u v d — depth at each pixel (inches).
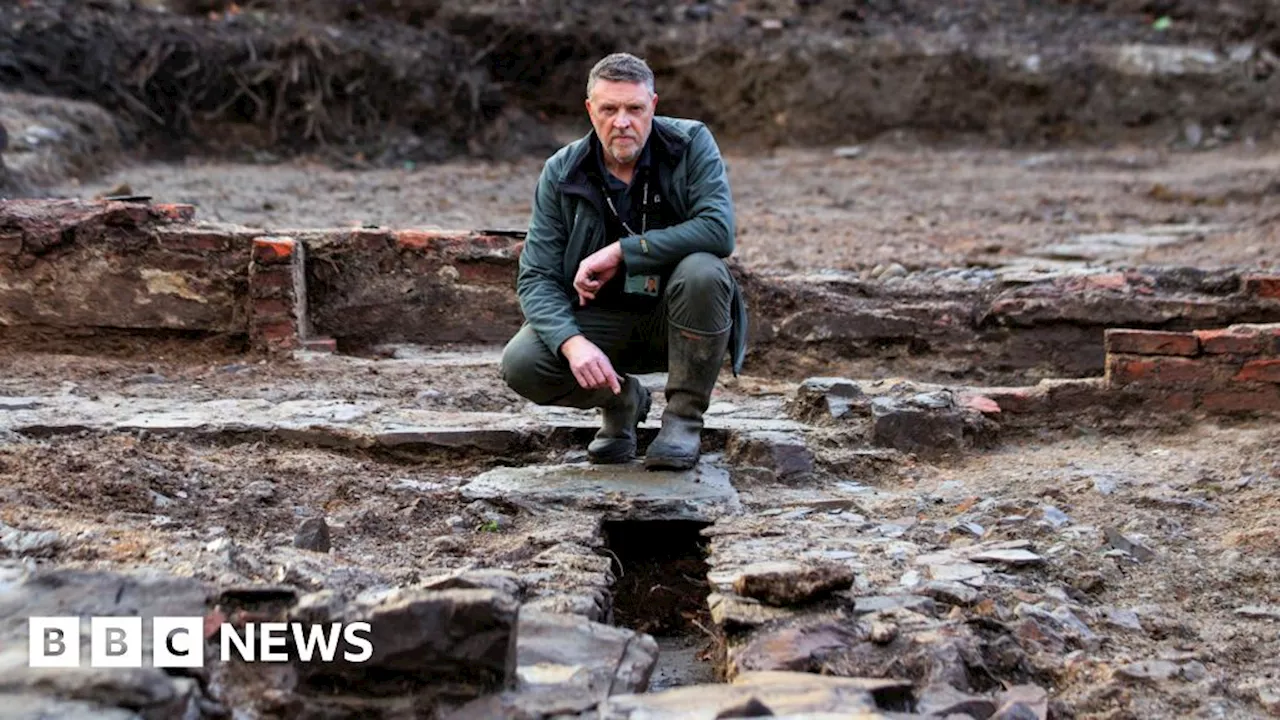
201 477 185.8
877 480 204.1
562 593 149.2
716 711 117.3
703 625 170.4
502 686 121.3
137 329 263.7
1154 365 228.2
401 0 652.1
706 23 688.4
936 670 132.4
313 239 269.3
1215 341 226.7
